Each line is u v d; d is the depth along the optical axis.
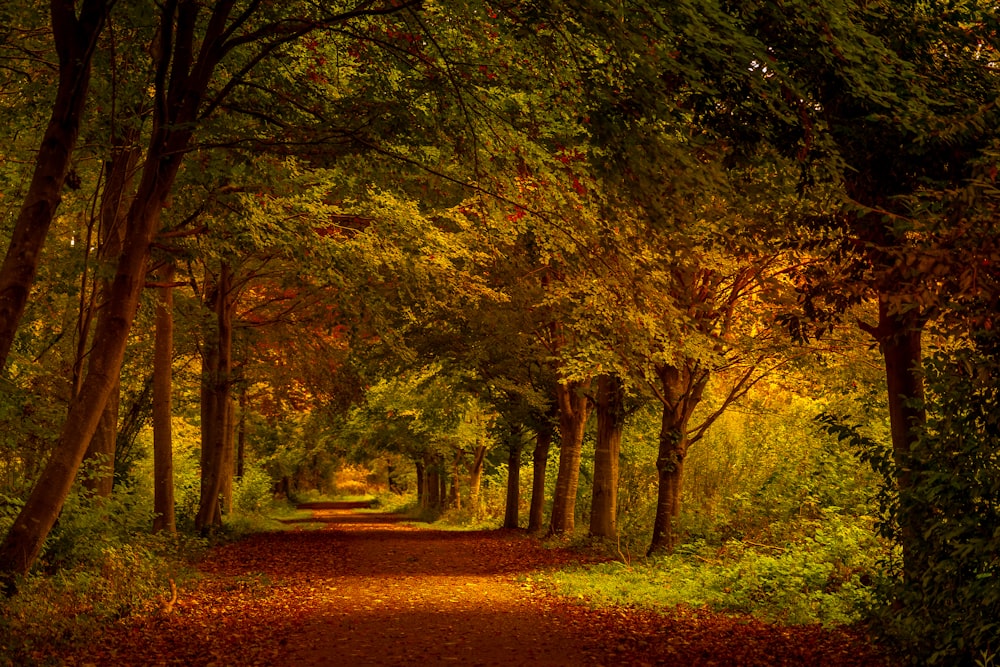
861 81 8.38
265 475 46.16
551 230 12.14
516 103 11.77
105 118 12.99
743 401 23.03
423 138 11.57
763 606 12.22
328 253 16.25
